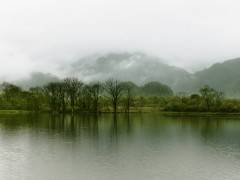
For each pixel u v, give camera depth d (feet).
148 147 245.24
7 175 162.30
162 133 337.31
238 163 191.42
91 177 159.63
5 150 228.02
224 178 159.33
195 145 256.32
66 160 195.93
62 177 159.33
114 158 202.90
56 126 403.95
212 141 279.69
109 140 281.54
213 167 180.86
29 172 167.94
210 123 462.60
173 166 182.60
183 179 157.48
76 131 348.18
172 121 494.18
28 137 295.48
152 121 497.05
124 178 157.99
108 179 156.35
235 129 379.96
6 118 547.90
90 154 215.51
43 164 185.47
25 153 217.15
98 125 423.23
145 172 169.27
